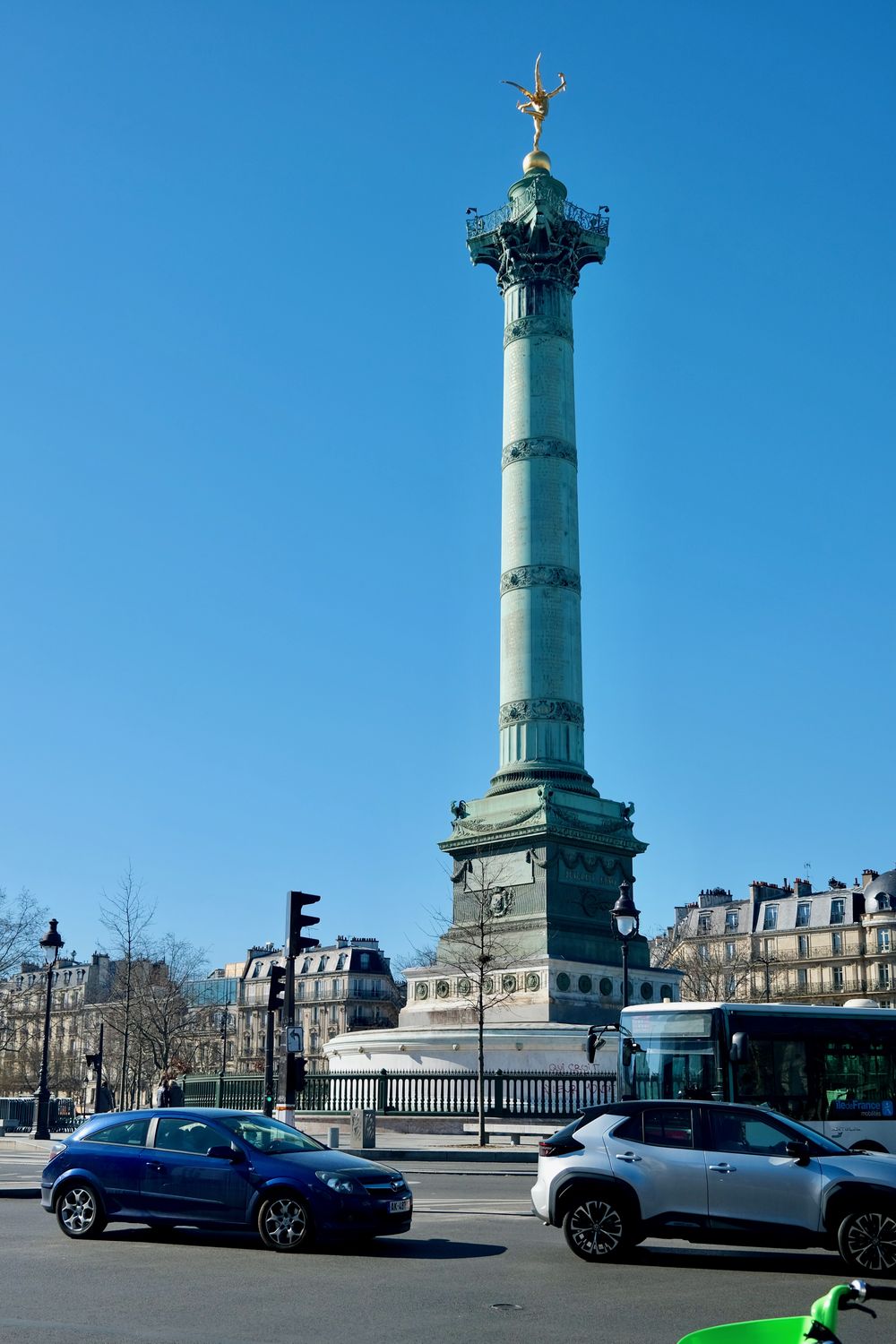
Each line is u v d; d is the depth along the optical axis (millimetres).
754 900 128125
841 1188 18250
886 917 117312
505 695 61375
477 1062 53094
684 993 107625
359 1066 56625
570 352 65812
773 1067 30844
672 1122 19484
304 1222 19562
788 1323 6227
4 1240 20891
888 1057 31406
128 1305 15453
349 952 146250
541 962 55500
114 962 143625
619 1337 13906
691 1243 21500
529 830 57656
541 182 66750
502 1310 15398
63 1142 21547
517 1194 29891
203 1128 20781
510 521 62938
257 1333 13891
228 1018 135875
